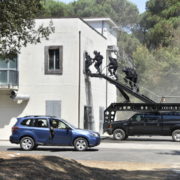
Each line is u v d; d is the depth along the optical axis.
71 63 31.62
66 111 31.50
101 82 38.47
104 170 13.20
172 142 28.45
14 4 13.03
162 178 12.09
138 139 31.36
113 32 46.38
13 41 14.55
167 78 56.31
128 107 31.56
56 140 21.50
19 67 32.25
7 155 14.42
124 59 60.28
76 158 17.91
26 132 21.72
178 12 64.12
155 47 63.88
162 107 30.94
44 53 31.94
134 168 14.48
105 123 31.14
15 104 32.19
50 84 31.84
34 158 12.34
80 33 31.77
